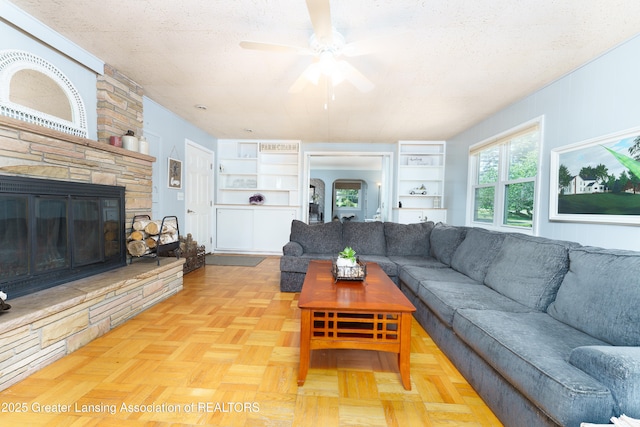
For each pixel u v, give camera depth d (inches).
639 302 45.8
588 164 87.3
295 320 92.4
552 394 38.0
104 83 96.9
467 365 62.0
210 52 88.3
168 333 81.7
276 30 76.5
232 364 66.8
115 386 57.8
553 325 56.5
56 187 75.9
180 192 159.0
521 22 71.0
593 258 58.1
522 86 108.7
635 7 64.4
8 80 68.4
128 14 70.6
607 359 37.1
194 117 157.1
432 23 71.8
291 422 49.8
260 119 159.5
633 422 32.4
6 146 64.4
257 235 211.3
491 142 144.3
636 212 73.2
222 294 117.3
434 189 217.0
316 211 396.2
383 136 197.5
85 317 73.9
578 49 82.3
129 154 103.0
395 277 117.0
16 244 67.4
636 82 74.4
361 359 71.3
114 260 99.3
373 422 50.1
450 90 114.0
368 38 74.7
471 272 94.3
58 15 71.1
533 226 112.3
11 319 55.8
